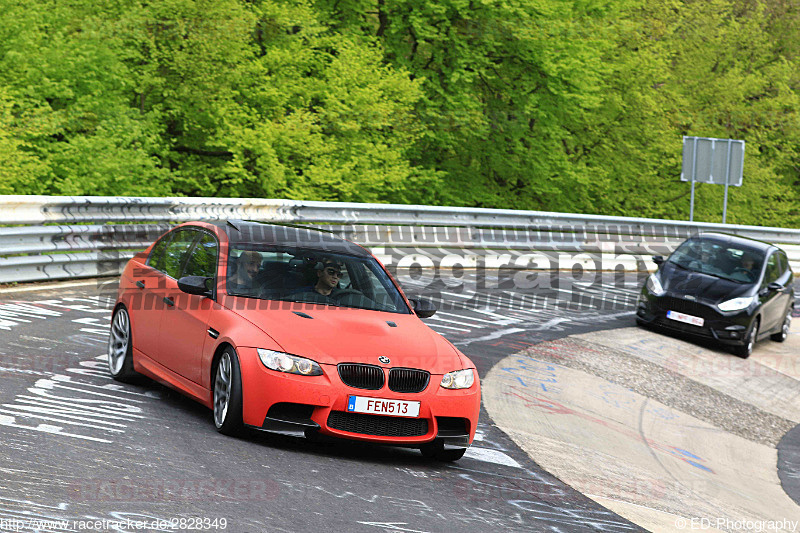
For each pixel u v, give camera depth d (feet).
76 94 202.80
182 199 126.21
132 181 205.98
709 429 92.07
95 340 76.07
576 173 266.36
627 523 52.16
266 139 211.20
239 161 212.23
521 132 256.32
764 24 359.87
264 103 228.43
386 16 251.39
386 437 51.72
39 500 37.45
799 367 123.85
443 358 54.54
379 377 51.67
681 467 76.38
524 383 86.74
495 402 77.66
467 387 54.34
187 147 231.30
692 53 345.51
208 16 208.85
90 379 62.90
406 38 254.47
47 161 187.11
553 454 66.33
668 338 123.03
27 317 82.58
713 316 119.24
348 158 224.12
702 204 327.06
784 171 376.48
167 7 206.28
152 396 60.64
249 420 51.11
